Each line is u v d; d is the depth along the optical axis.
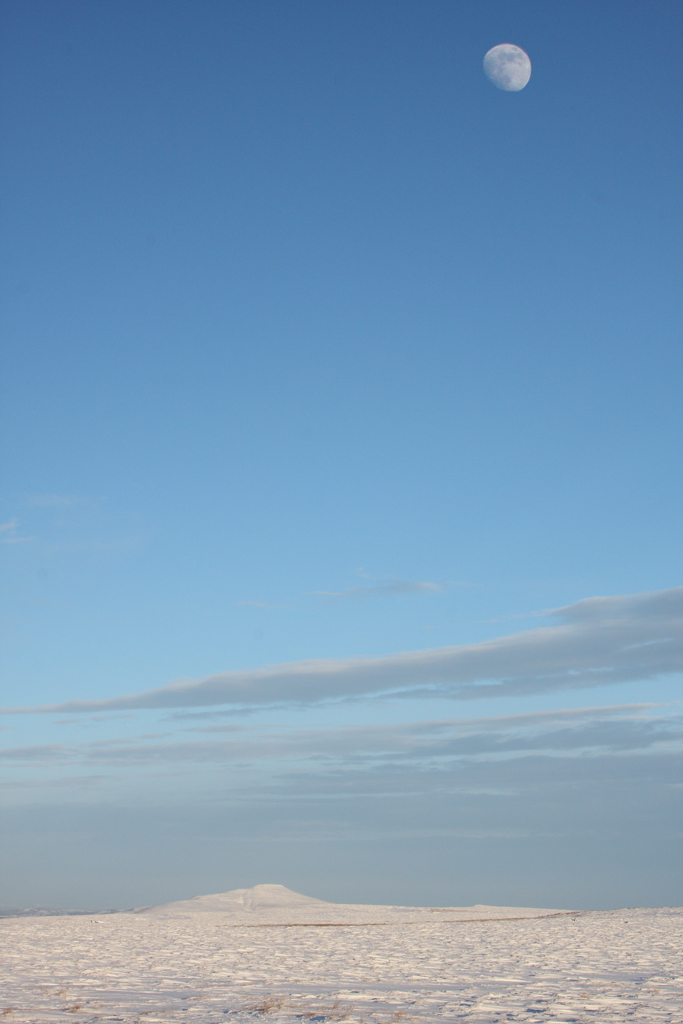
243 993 16.44
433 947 31.16
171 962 23.84
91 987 17.22
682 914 51.94
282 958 25.73
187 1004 14.62
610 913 56.41
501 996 16.09
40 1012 13.33
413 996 16.03
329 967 22.70
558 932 40.59
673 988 17.53
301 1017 13.07
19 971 20.55
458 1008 14.32
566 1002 15.16
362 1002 15.09
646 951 28.50
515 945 32.03
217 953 27.59
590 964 23.61
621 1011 14.07
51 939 34.56
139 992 16.45
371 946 31.77
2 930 41.09
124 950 28.59
